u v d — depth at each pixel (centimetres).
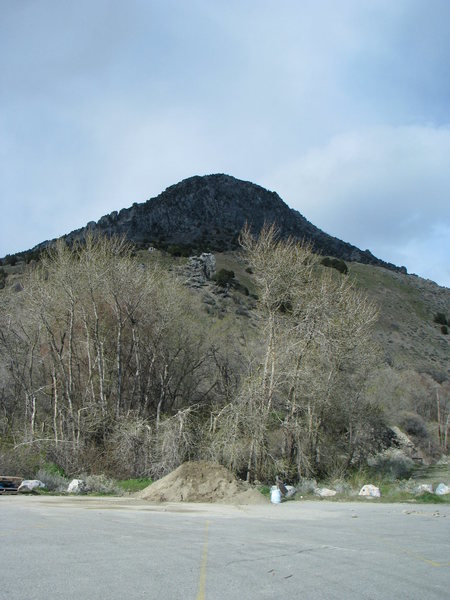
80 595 553
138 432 2783
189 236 12781
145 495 2075
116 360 3338
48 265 3606
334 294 3125
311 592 617
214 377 3678
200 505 1872
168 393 3584
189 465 2200
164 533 1047
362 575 723
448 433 5569
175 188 14588
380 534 1141
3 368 3559
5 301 3603
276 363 2855
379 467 3375
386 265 16812
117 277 3325
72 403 3125
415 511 1706
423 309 9838
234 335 3841
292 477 2752
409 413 4953
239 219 14488
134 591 579
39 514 1334
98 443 2931
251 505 1917
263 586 634
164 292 3512
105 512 1466
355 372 3262
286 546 932
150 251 7694
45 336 3438
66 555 765
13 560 717
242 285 7256
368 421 3384
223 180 15388
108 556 770
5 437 3094
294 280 3014
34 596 543
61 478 2481
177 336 3628
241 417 2712
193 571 695
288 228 15725
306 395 2886
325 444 3084
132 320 3322
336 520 1427
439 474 3447
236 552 848
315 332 2933
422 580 711
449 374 7306
